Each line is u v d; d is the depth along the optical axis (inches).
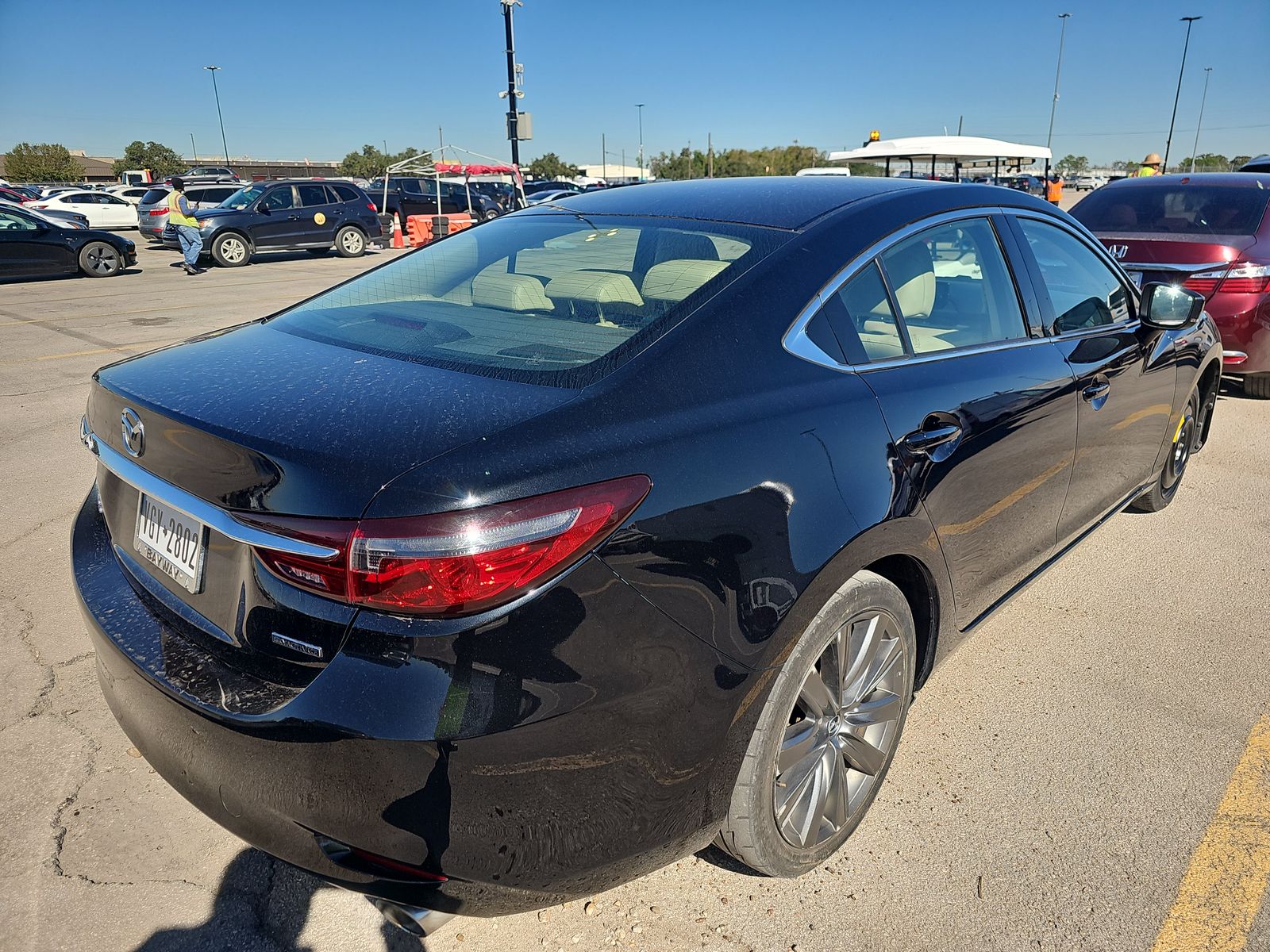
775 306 80.4
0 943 77.0
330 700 58.9
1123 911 81.6
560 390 68.6
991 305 106.0
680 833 69.9
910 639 90.3
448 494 57.6
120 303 479.2
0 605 134.6
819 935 79.1
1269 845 89.4
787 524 72.1
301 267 710.5
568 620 60.0
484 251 103.0
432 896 61.7
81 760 100.4
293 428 64.3
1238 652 125.6
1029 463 104.7
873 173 812.0
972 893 83.6
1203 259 236.5
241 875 85.6
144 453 72.4
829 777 84.0
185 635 70.8
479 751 57.9
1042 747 104.9
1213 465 203.0
